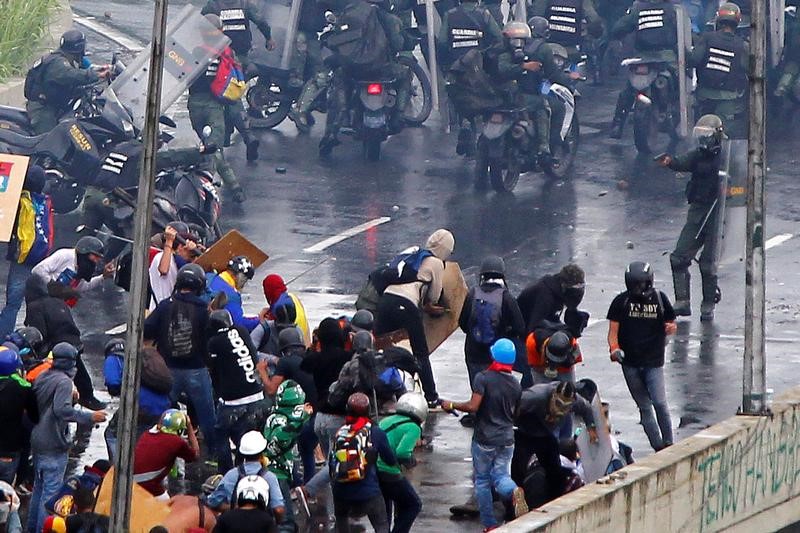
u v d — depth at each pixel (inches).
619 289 2770.7
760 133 1887.3
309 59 3752.5
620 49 4315.9
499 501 1921.8
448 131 3880.4
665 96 3634.4
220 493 1679.4
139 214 1461.6
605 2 4234.7
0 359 1787.6
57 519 1584.6
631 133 3858.3
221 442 1939.0
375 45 3494.1
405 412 1759.4
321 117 4003.4
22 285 2506.2
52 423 1793.8
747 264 1907.0
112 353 1919.3
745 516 1891.0
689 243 2610.7
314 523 1862.7
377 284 2202.3
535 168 3383.4
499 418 1792.6
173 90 3250.5
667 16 3619.6
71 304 2203.5
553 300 2117.4
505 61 3302.2
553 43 3774.6
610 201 3312.0
